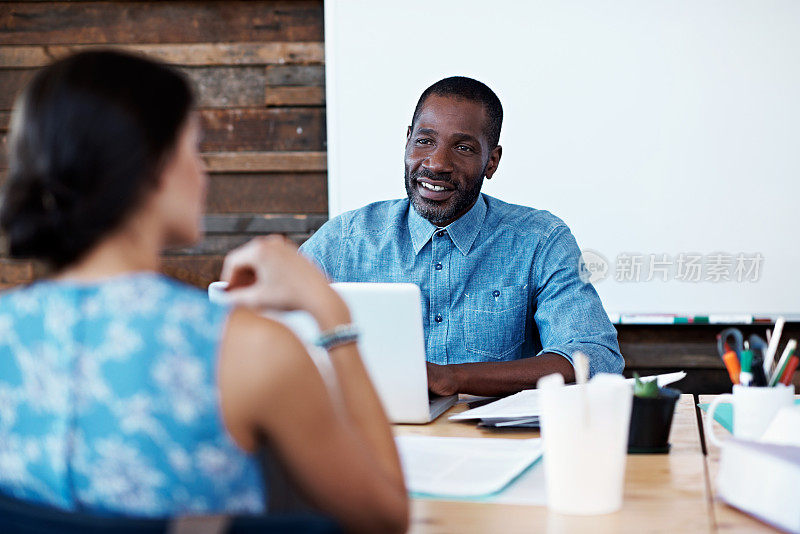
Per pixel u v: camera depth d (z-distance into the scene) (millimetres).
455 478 1076
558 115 2859
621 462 967
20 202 728
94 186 720
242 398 711
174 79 776
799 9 2775
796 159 2797
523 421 1360
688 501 997
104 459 707
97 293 732
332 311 844
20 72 3023
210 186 3010
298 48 2973
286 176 3004
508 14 2861
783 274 2814
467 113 1972
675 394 1238
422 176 1967
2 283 3053
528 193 2881
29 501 721
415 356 1408
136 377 704
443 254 2006
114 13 3002
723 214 2824
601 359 1732
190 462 708
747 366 1251
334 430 737
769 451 928
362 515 752
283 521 637
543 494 1022
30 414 736
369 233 2084
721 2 2797
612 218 2855
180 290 742
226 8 2988
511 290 1979
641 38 2824
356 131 2918
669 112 2828
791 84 2787
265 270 861
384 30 2900
